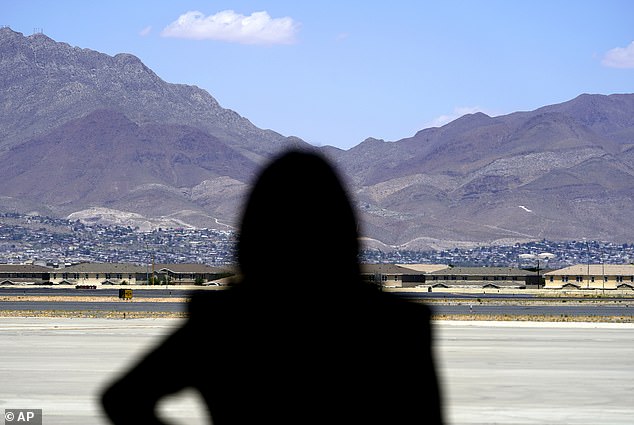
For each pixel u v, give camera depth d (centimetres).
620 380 6366
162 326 12394
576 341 10006
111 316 15812
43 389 5606
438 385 1002
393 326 991
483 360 7675
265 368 980
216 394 987
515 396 5509
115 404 962
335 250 970
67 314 16288
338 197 973
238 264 981
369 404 989
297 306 977
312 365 980
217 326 980
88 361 7319
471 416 4744
